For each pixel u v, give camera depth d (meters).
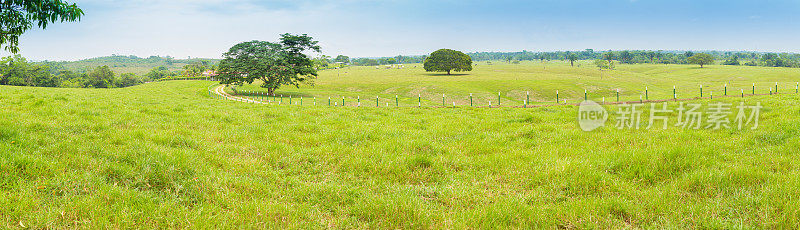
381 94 102.56
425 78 164.88
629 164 8.30
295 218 5.65
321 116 18.94
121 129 11.74
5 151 7.33
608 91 103.00
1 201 5.34
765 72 168.25
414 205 6.11
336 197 6.64
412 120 17.50
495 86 113.44
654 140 11.42
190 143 10.23
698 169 7.77
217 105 27.05
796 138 10.48
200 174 7.24
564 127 14.66
